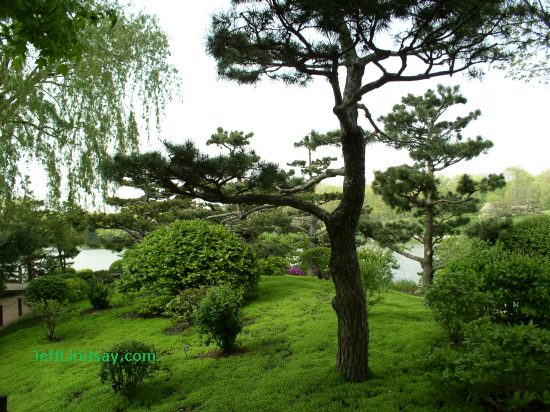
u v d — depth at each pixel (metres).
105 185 8.34
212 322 6.58
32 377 6.91
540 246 10.95
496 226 11.80
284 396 4.80
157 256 10.27
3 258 12.70
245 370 5.87
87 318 10.47
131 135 8.71
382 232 13.93
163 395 5.44
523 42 5.50
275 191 5.85
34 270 20.66
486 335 3.87
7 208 8.64
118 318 10.12
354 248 5.09
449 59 4.12
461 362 3.59
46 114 7.96
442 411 3.83
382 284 8.45
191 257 10.11
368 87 4.22
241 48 4.43
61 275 15.23
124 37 8.77
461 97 13.21
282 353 6.49
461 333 5.86
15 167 7.96
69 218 13.99
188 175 4.61
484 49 4.30
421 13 3.62
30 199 9.70
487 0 3.59
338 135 11.46
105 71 8.45
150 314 10.16
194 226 11.17
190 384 5.62
